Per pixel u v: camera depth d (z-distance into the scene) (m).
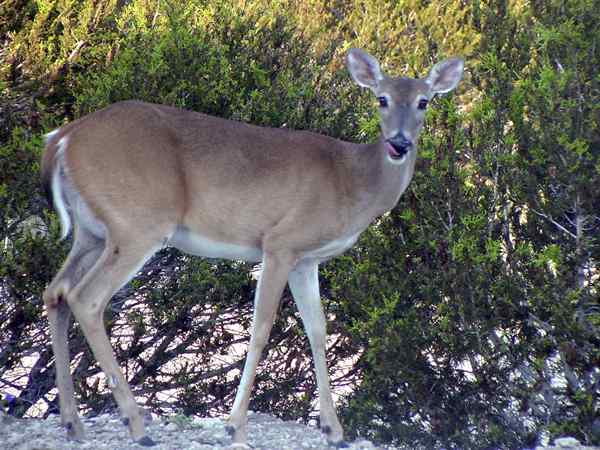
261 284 13.38
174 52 17.72
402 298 16.09
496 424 15.48
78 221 13.37
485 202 15.73
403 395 15.84
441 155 15.71
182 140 13.30
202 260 17.61
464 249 15.14
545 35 15.19
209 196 13.37
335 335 19.14
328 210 13.61
